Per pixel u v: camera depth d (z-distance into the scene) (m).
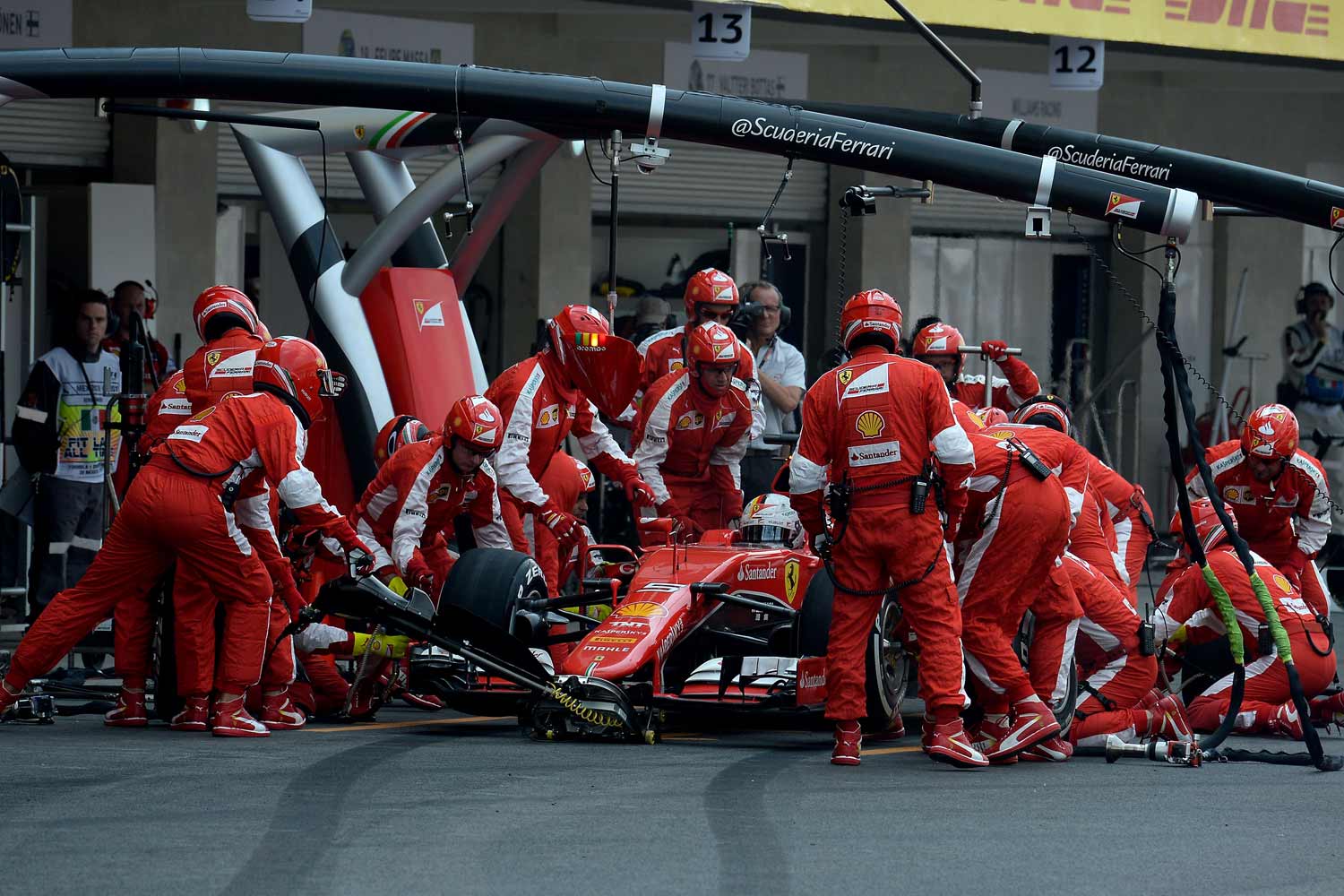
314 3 42.41
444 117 34.25
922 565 21.88
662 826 17.20
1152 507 59.22
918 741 25.44
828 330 54.47
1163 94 57.72
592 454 30.03
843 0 38.06
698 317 31.30
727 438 30.95
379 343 34.06
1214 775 22.11
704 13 36.84
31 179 43.12
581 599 24.83
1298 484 29.77
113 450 35.16
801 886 14.82
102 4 40.62
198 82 28.03
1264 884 15.31
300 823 16.94
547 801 18.41
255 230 45.97
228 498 23.14
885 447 21.72
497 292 49.09
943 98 53.56
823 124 29.08
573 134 33.50
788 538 26.61
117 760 20.61
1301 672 26.31
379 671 25.84
